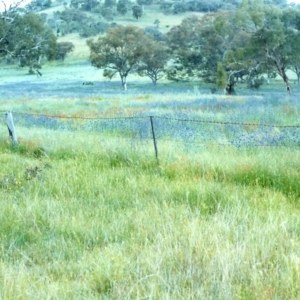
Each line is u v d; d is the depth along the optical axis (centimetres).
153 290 466
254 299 457
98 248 599
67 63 15375
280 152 1148
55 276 534
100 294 482
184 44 9581
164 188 867
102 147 1206
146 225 655
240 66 6938
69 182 912
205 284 478
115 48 9481
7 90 7106
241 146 1284
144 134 1628
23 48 5653
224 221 652
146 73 10138
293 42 6259
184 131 1603
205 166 1002
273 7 6188
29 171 978
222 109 2675
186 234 601
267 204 765
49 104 3675
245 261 514
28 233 657
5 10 4716
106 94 5597
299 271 493
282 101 2947
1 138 1472
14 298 466
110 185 889
